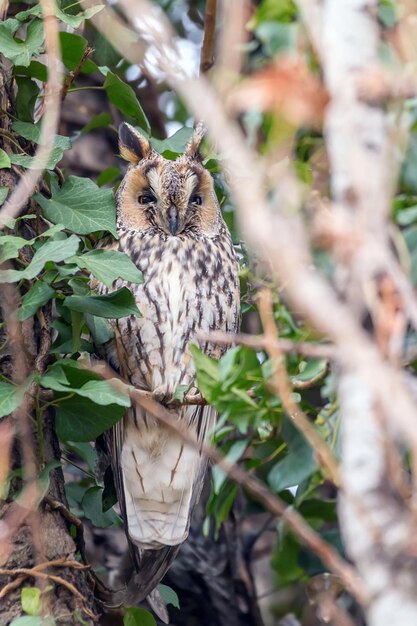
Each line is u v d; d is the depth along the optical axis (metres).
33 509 6.44
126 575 9.51
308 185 6.26
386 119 5.26
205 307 8.47
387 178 4.61
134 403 8.07
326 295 3.96
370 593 4.14
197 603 9.45
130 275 6.95
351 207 4.56
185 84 4.14
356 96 4.84
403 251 5.82
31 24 7.30
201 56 8.62
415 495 4.26
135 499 8.12
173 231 8.53
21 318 6.77
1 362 7.03
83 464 9.46
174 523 8.09
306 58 6.17
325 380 6.65
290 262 3.98
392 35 5.95
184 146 9.00
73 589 6.81
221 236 8.78
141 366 8.37
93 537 9.70
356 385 4.38
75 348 7.06
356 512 4.22
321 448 5.07
